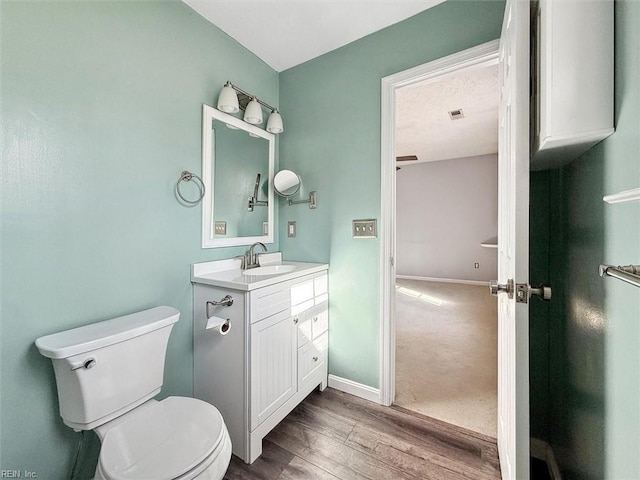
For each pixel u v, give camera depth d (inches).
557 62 28.2
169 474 30.7
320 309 73.7
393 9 62.2
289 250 84.9
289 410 61.7
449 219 220.8
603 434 29.2
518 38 31.1
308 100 80.8
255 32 69.1
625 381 24.6
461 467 49.9
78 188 43.9
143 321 46.6
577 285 38.1
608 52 26.2
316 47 75.0
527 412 30.9
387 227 68.5
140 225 52.3
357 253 72.9
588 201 33.8
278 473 48.9
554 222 48.7
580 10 27.2
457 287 201.2
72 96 43.1
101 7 46.5
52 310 41.3
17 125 37.9
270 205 83.7
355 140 72.8
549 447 50.7
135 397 43.7
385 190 68.3
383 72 68.3
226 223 70.1
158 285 55.4
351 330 73.9
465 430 59.3
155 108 54.6
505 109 43.4
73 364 36.5
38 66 39.6
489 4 56.1
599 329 30.5
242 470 49.7
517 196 31.2
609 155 27.3
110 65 47.7
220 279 56.7
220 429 38.0
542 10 29.8
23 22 38.3
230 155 71.0
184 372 59.9
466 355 94.0
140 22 52.0
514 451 31.9
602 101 26.6
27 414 38.9
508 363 39.6
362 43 71.2
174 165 58.1
